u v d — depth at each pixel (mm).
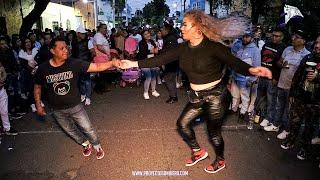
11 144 5215
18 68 7246
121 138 5328
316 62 3965
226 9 17609
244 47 5434
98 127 5906
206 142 5031
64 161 4527
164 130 5645
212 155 4555
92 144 4406
